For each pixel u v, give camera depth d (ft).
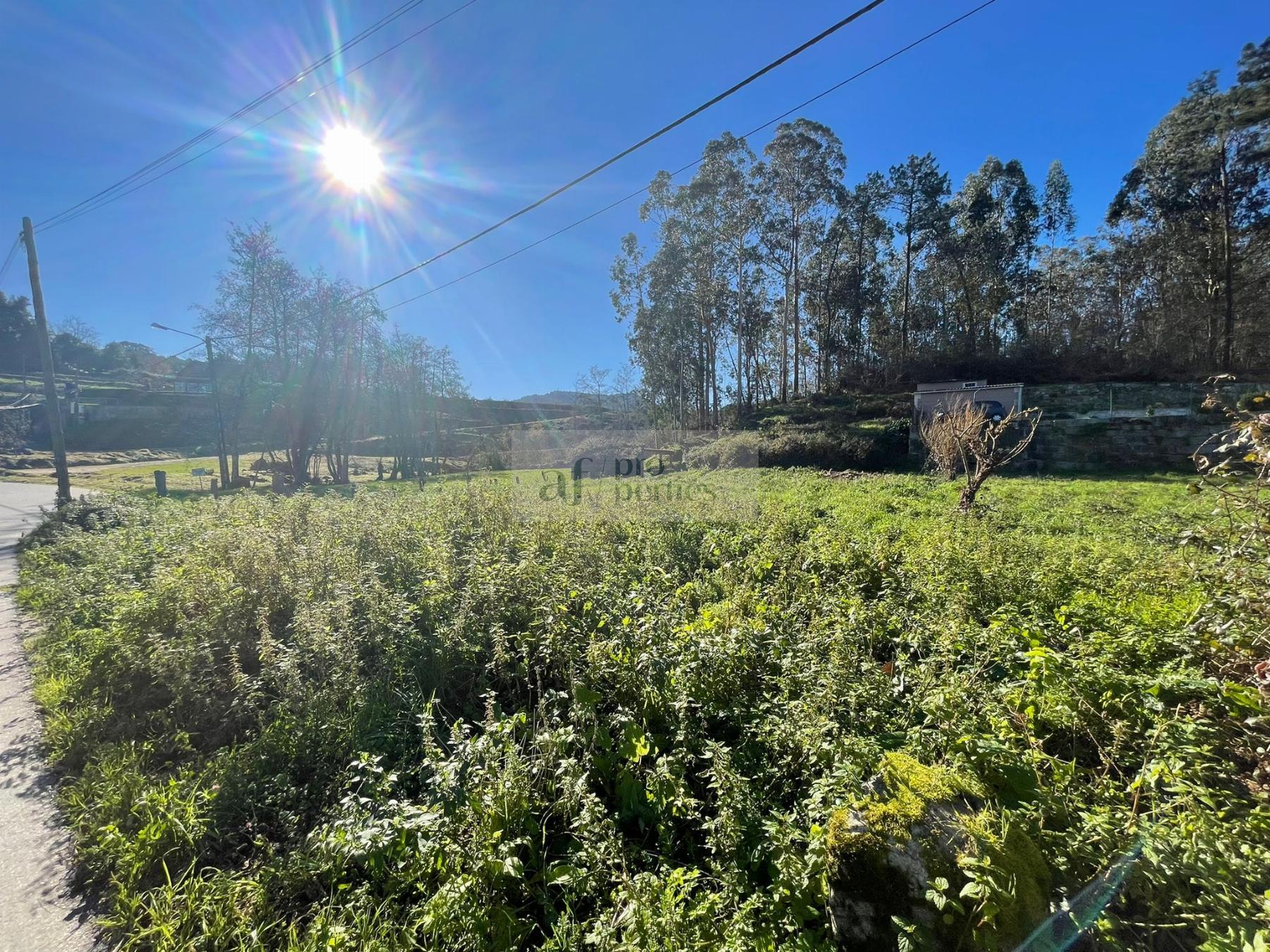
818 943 6.01
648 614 13.61
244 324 74.28
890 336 106.52
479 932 6.55
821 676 10.18
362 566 19.06
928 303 110.52
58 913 7.57
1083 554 18.45
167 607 15.19
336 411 79.92
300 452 76.28
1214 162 78.74
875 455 66.54
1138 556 17.69
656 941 5.87
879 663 12.04
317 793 9.50
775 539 22.77
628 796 8.84
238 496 42.83
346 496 54.49
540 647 12.57
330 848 7.50
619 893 6.70
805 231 98.48
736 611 14.03
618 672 11.09
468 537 24.20
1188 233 86.43
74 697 12.82
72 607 17.81
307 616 13.70
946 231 100.83
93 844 8.63
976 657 11.12
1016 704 9.30
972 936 5.32
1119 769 8.01
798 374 103.14
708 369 96.12
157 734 11.73
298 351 76.48
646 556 20.11
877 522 27.71
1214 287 83.51
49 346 42.91
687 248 89.35
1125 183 94.84
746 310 93.91
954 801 6.49
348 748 10.26
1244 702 7.59
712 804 8.21
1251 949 4.45
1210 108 76.89
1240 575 8.79
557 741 9.18
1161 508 30.48
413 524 25.17
